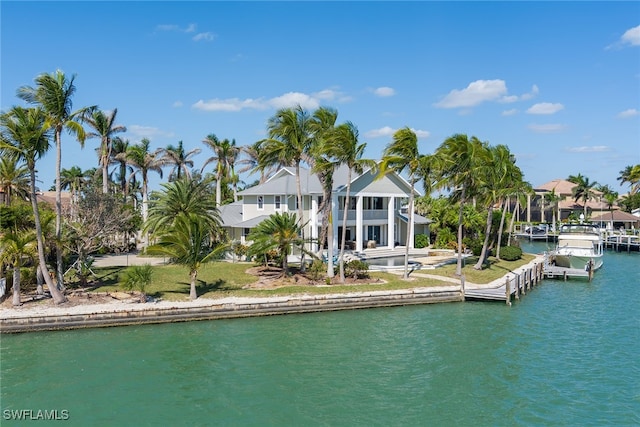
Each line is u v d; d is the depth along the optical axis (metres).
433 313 32.12
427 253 55.09
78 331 27.50
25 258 32.69
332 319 30.56
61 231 32.31
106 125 55.94
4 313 27.64
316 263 39.47
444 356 23.94
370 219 55.69
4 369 21.97
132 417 17.69
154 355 23.91
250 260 44.44
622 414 17.86
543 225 97.31
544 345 25.56
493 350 24.80
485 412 18.14
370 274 40.06
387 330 28.22
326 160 38.56
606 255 70.06
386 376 21.48
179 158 67.25
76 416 17.72
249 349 24.92
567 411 18.14
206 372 21.81
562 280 45.88
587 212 115.44
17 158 27.86
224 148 70.50
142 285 30.56
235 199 68.81
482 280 40.19
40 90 28.03
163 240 30.95
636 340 26.31
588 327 28.89
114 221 36.31
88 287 33.47
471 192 43.19
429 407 18.58
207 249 33.34
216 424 17.25
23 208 33.78
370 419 17.64
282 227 37.50
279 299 31.89
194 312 29.89
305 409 18.39
